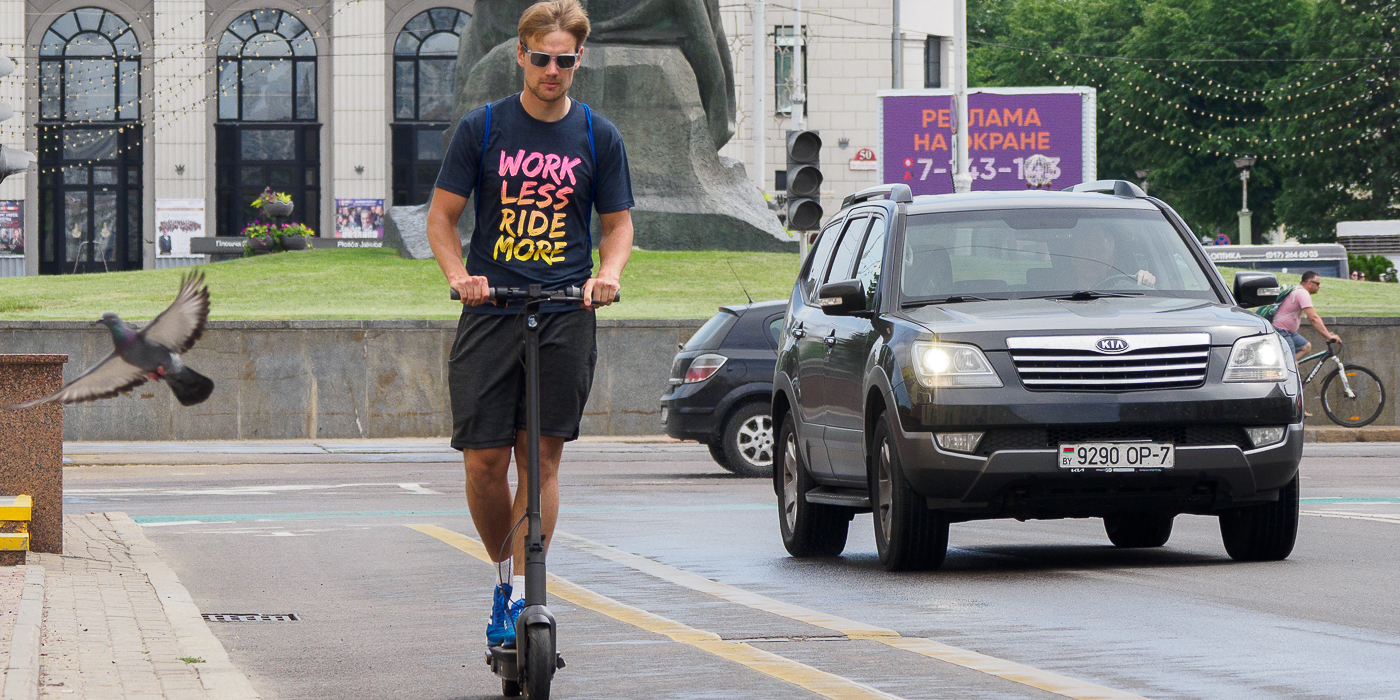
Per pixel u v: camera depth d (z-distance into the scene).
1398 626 19.67
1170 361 24.80
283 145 198.00
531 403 14.85
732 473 50.28
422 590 25.25
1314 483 44.66
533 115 15.88
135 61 196.88
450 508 39.50
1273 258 138.38
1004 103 136.00
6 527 24.84
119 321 10.52
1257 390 24.83
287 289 82.38
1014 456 24.31
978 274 27.38
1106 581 24.36
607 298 15.16
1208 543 30.30
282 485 46.41
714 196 91.31
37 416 26.77
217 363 66.62
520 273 15.69
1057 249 27.83
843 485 28.16
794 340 30.91
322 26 197.88
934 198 29.36
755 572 26.77
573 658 18.44
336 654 19.28
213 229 197.25
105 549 28.95
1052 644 18.73
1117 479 24.48
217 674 16.94
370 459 57.81
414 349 67.56
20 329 65.88
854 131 189.62
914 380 24.89
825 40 188.88
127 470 52.69
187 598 23.45
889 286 27.38
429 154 198.62
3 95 194.25
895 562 25.92
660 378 68.38
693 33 92.38
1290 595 22.50
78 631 19.33
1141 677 16.52
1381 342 70.31
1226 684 16.06
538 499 14.72
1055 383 24.55
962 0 104.75
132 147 197.50
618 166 16.05
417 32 198.38
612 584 25.23
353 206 197.88
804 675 17.03
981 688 16.11
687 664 17.91
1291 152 197.88
